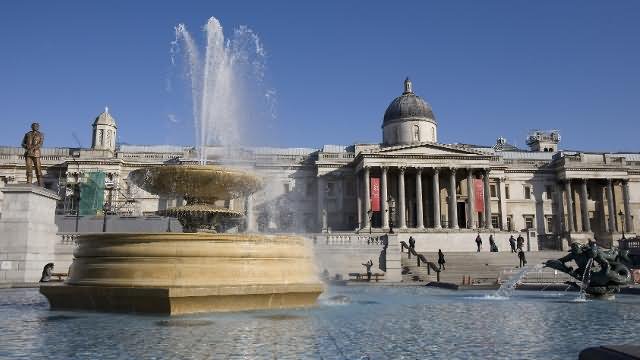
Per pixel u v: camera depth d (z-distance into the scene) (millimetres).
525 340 10250
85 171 77125
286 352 8656
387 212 73625
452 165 74750
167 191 19422
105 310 14422
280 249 15898
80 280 15125
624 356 5562
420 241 69562
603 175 84000
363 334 10883
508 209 85812
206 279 14305
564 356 8531
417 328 11961
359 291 29359
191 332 10758
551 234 79688
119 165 78125
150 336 10219
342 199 79625
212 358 8133
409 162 74438
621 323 13094
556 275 41375
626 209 83250
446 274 45281
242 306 14664
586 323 13102
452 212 73500
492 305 18703
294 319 13141
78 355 8383
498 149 103188
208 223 19609
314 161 81938
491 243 60531
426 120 85750
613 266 21781
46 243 31844
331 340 9953
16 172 80312
